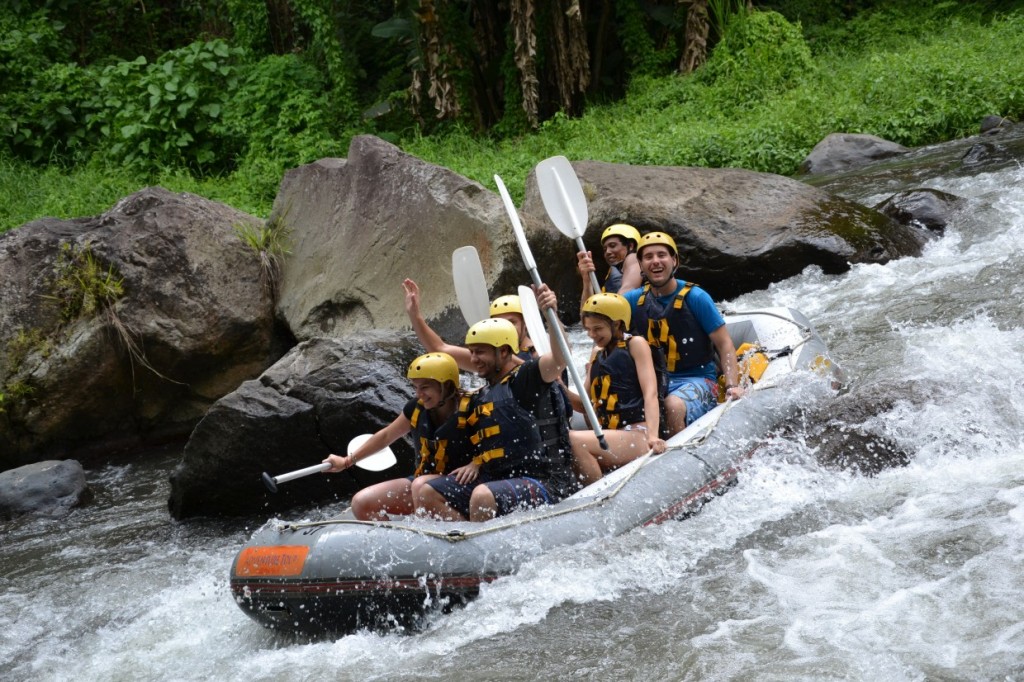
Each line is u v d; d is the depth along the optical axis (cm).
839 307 780
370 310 900
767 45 1670
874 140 1314
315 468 466
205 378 876
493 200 866
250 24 1827
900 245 885
